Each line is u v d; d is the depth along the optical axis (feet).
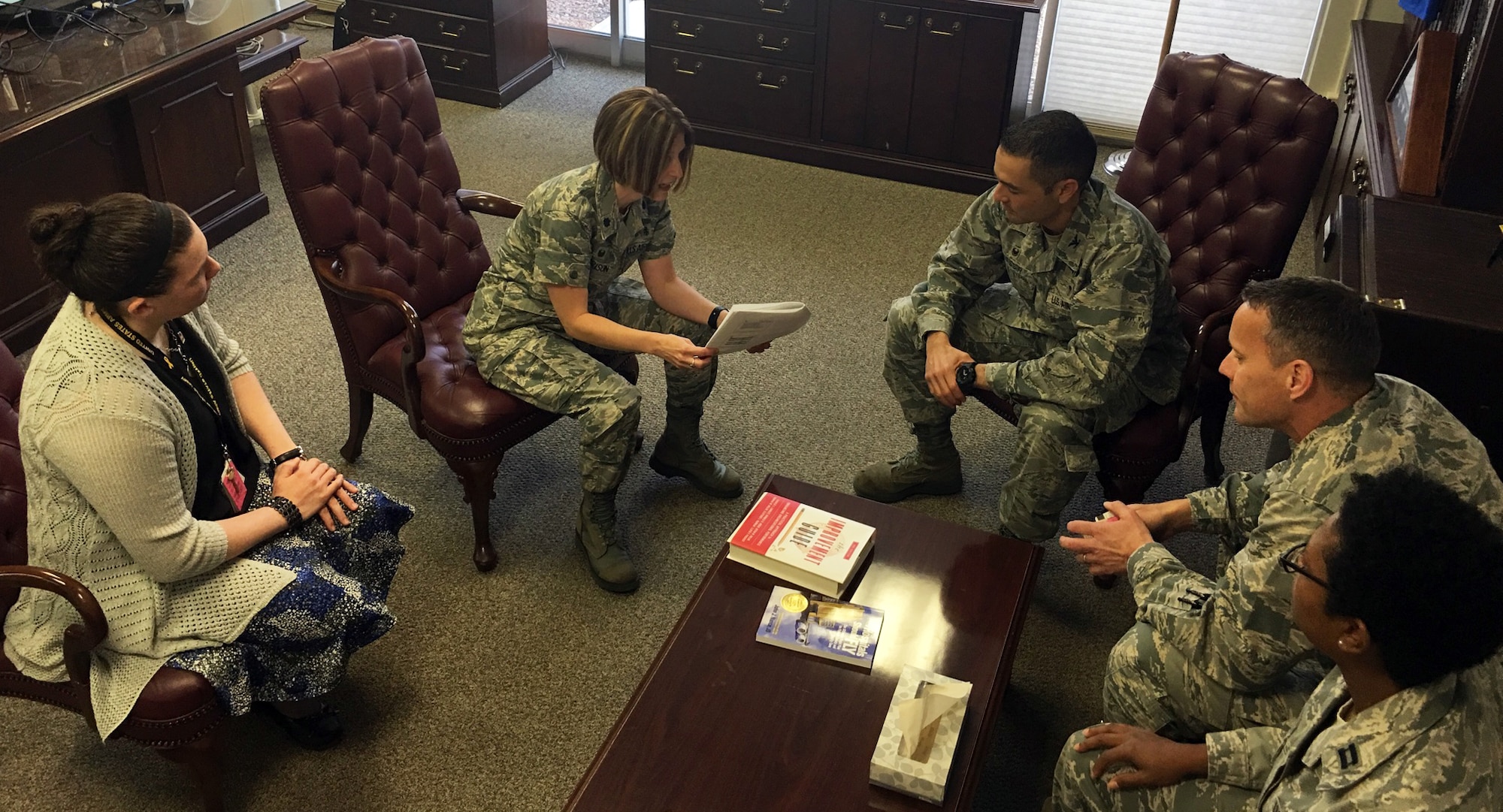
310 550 6.51
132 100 10.91
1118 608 8.26
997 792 6.84
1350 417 5.36
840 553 6.40
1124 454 7.84
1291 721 5.50
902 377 8.66
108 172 11.05
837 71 14.17
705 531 8.77
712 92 14.92
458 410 7.77
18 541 6.27
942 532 6.80
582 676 7.53
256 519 6.27
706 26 14.46
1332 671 4.78
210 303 11.28
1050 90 15.57
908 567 6.53
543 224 7.59
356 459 9.32
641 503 9.01
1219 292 8.43
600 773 5.25
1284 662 5.35
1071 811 5.68
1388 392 5.42
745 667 5.84
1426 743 3.93
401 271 8.55
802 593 6.30
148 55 11.14
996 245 8.10
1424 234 7.89
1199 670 5.67
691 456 8.99
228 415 6.49
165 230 5.45
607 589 8.16
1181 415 7.97
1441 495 3.94
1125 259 7.36
